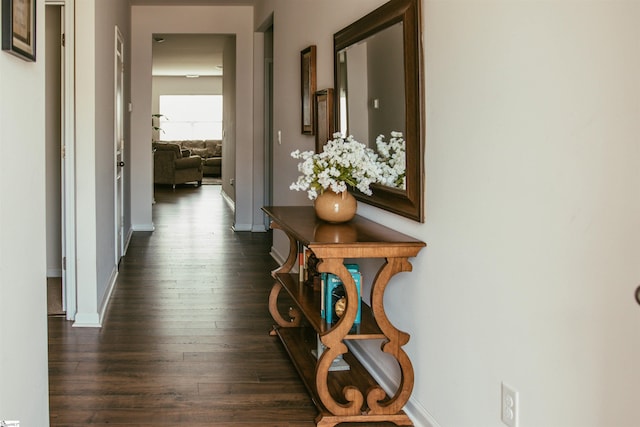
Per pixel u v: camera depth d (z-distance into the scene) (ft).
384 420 8.64
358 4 11.14
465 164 7.07
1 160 5.31
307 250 11.39
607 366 4.84
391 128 9.22
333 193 10.15
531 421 5.85
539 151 5.64
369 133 10.32
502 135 6.26
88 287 12.99
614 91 4.71
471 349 7.00
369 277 10.71
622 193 4.65
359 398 8.64
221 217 30.27
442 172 7.71
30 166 6.20
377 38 9.82
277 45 19.58
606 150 4.80
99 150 13.66
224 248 22.27
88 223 12.93
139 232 25.53
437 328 7.92
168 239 23.97
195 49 37.68
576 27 5.11
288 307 14.64
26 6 5.80
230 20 25.31
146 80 25.39
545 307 5.61
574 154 5.16
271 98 25.68
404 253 8.30
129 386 9.87
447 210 7.58
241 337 12.46
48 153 17.07
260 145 25.82
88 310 13.03
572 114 5.18
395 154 9.09
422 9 8.14
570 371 5.28
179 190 42.83
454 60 7.30
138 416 8.79
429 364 8.20
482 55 6.63
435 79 7.84
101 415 8.79
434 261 8.00
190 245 22.76
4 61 5.37
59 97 17.01
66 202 13.23
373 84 10.04
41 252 6.61
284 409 9.16
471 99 6.90
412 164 8.43
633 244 4.55
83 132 12.89
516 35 5.97
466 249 7.10
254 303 15.05
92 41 12.87
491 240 6.52
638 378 4.52
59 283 16.43
